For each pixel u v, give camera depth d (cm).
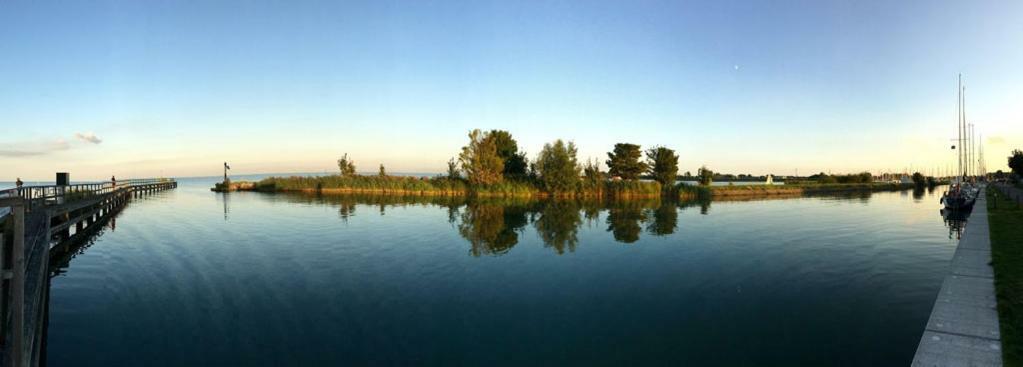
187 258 1920
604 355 995
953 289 1145
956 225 3100
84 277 1603
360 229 2802
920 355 800
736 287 1512
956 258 1481
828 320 1196
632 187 6256
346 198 5744
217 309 1270
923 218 3556
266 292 1432
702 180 7219
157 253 2027
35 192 2370
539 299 1388
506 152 7794
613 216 3722
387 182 7162
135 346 1014
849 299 1371
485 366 938
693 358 976
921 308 1282
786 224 3170
